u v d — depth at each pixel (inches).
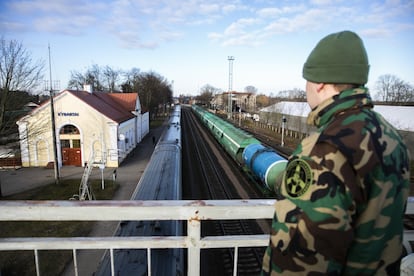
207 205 66.8
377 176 32.2
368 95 37.3
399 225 35.8
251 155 561.3
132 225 220.4
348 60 36.1
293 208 34.0
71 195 589.0
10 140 597.0
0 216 63.3
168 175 409.4
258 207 68.3
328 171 32.1
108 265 164.2
